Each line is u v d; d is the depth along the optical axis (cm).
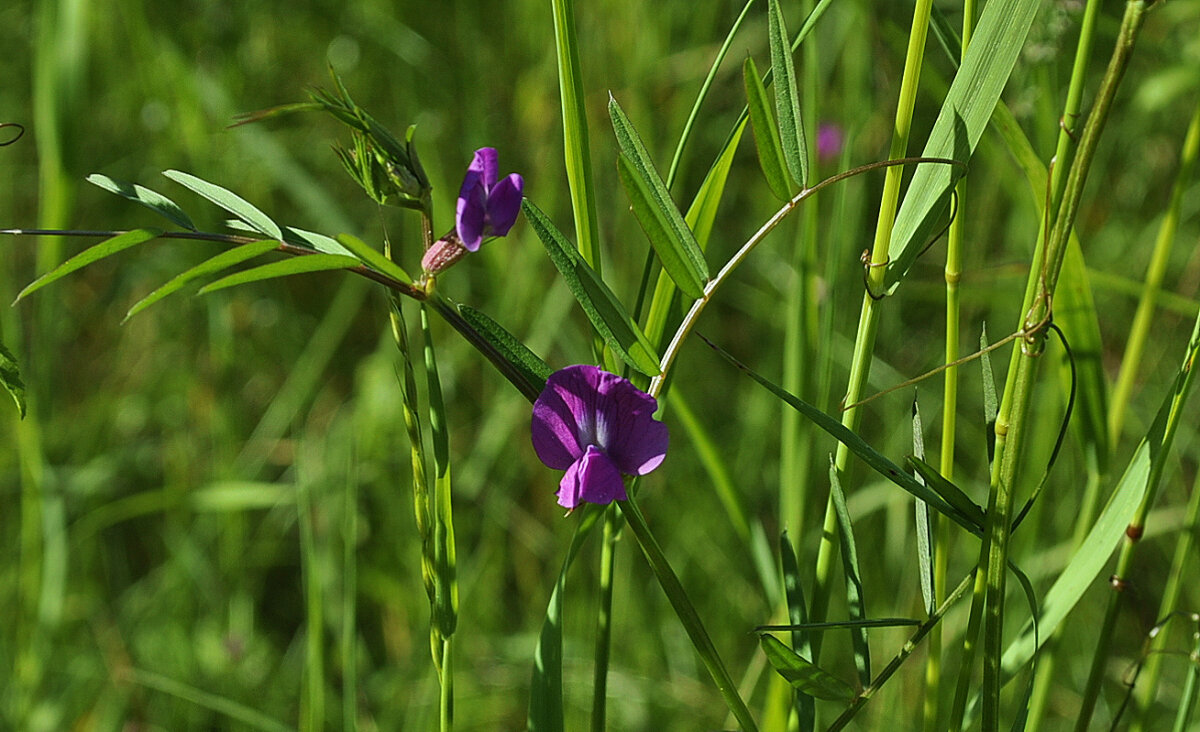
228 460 102
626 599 91
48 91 75
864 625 58
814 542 89
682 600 57
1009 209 106
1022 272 88
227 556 96
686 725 85
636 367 57
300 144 121
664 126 114
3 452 99
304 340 113
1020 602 75
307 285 115
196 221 112
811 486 68
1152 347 105
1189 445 98
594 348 60
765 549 67
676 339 58
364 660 90
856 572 59
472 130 116
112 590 101
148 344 112
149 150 119
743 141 116
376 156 56
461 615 91
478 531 97
